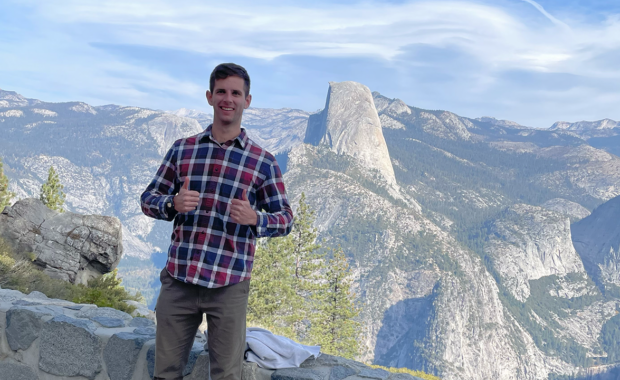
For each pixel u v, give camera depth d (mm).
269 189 2582
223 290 2484
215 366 2570
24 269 10570
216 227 2486
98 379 3258
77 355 3314
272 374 2844
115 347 3195
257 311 35625
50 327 3414
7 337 3588
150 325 3635
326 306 45906
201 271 2447
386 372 3078
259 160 2580
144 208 2578
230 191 2510
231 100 2502
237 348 2568
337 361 3143
